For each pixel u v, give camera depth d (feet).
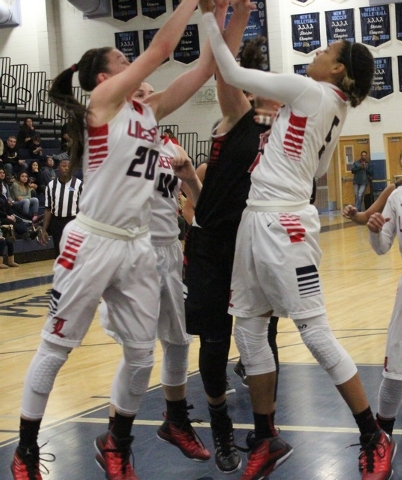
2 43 66.64
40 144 52.34
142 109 9.41
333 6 64.85
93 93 9.14
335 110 9.63
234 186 10.55
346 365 9.50
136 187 9.14
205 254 10.78
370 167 66.33
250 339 9.96
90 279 9.02
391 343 10.75
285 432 12.15
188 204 13.92
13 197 44.34
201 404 14.12
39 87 64.54
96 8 65.10
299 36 65.21
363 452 9.74
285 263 9.29
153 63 9.10
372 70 9.73
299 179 9.51
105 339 21.20
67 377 16.92
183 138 66.08
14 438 12.53
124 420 9.85
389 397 10.84
